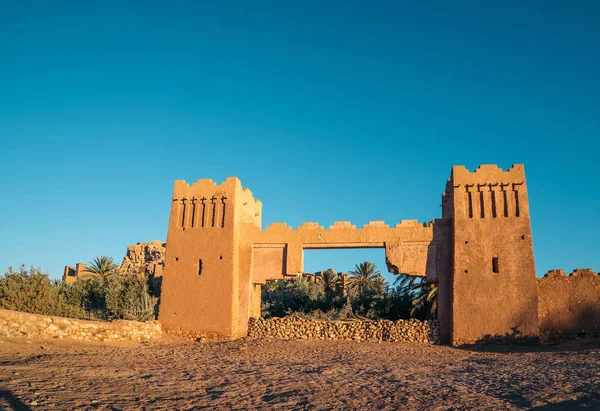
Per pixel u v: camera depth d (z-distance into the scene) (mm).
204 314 25062
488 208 23875
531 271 22703
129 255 70875
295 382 12102
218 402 9508
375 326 24422
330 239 25703
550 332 23078
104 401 8977
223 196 26562
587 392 10141
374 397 10328
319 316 31719
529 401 9672
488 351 20625
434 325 23766
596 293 23250
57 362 13352
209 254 25906
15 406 7988
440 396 10383
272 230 26547
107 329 20578
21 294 21344
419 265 24438
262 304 37000
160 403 9172
